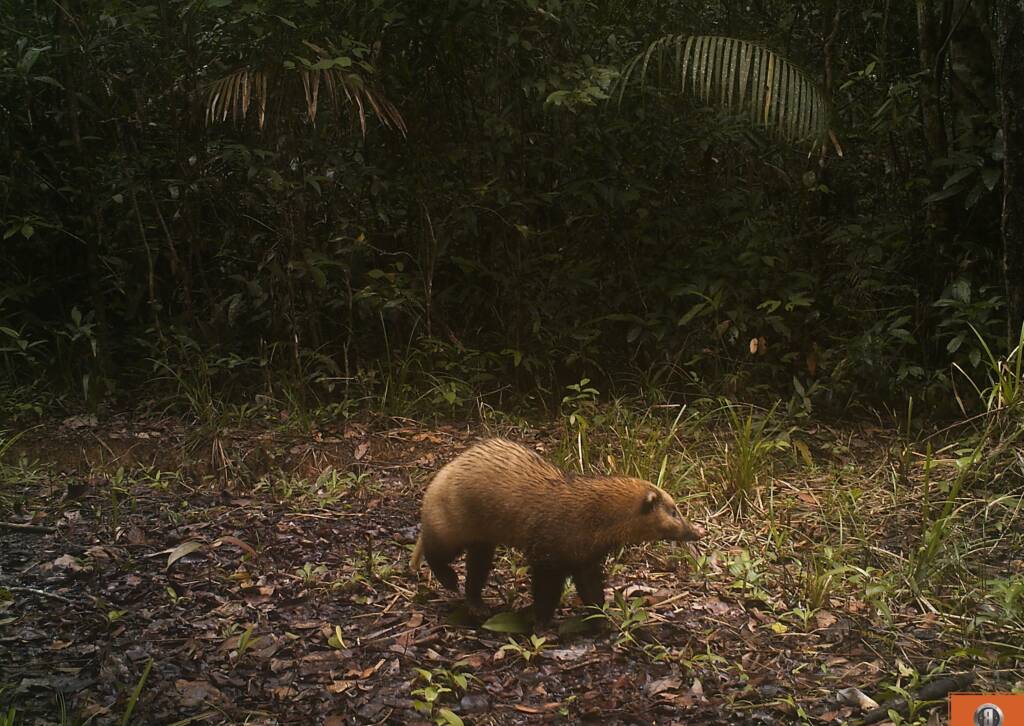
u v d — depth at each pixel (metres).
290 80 6.43
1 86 6.98
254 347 7.57
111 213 7.48
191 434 6.62
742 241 7.35
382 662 4.11
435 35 6.91
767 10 8.59
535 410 7.21
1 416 6.81
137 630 4.36
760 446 5.98
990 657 4.06
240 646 4.12
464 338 7.59
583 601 4.44
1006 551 5.14
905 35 7.98
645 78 7.28
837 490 5.84
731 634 4.36
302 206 6.82
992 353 6.87
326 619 4.49
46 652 4.15
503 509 4.33
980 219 7.11
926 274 7.29
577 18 6.94
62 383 7.38
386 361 7.37
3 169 7.33
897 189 7.72
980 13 6.89
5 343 7.41
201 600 4.65
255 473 6.33
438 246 7.06
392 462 6.46
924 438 6.65
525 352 7.34
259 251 7.51
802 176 7.27
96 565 4.95
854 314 7.46
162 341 7.12
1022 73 5.90
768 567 4.99
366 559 5.07
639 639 4.32
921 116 7.41
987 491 5.71
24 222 6.80
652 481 5.82
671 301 7.47
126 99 7.18
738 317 6.96
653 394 7.06
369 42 6.88
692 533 4.30
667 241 7.57
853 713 3.76
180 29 6.81
